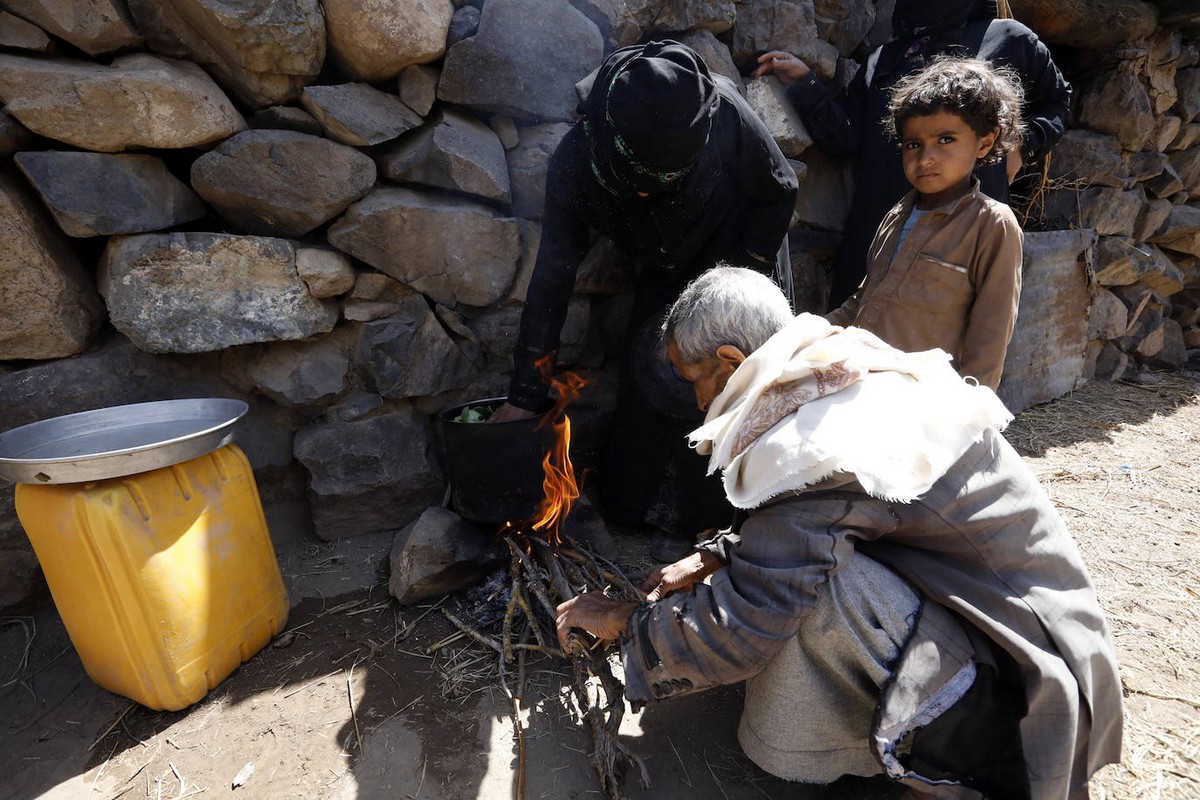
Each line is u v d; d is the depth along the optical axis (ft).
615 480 8.54
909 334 6.56
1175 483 9.83
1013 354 11.96
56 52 6.43
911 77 8.74
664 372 7.55
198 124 6.65
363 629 6.97
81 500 5.30
